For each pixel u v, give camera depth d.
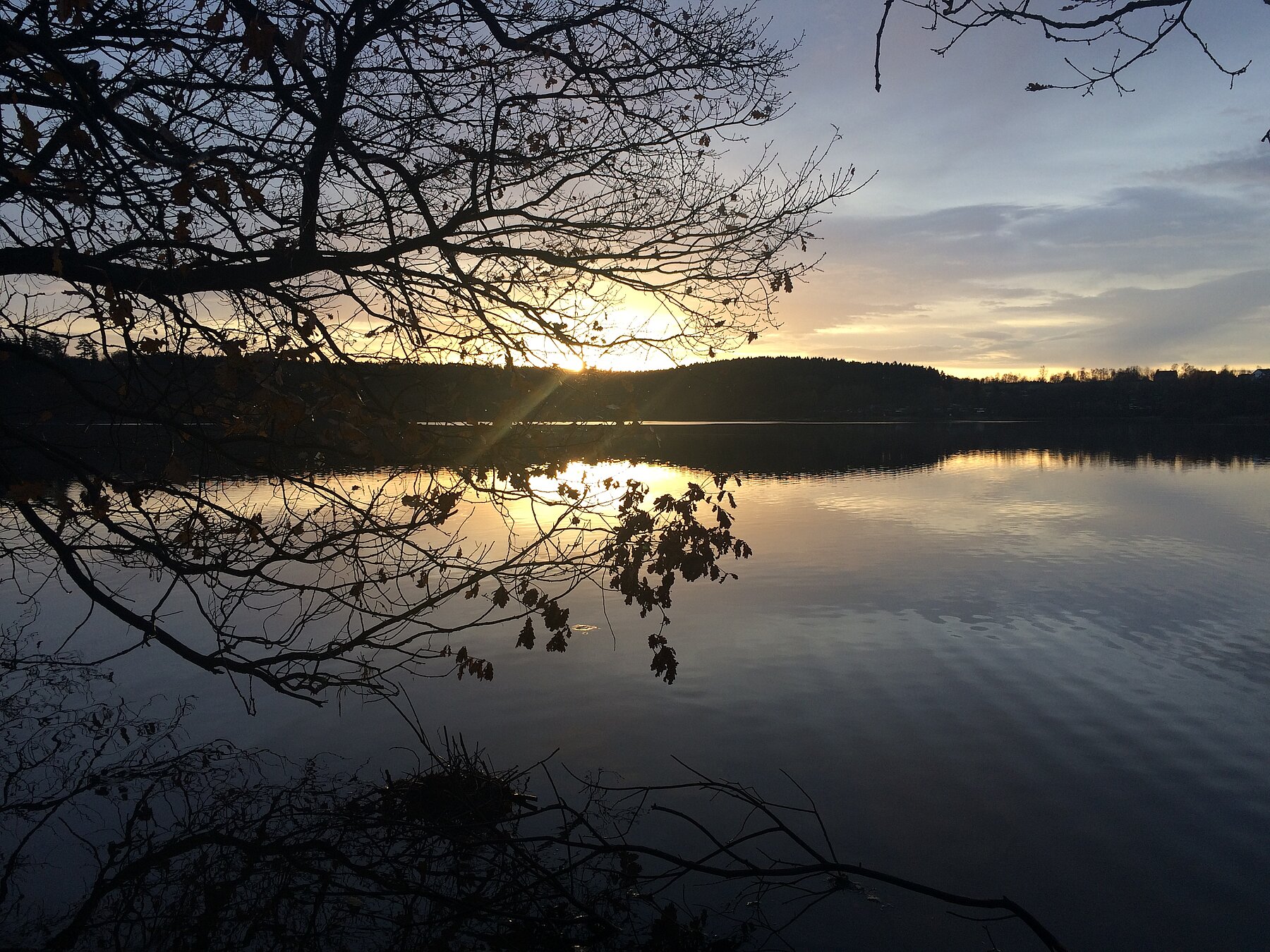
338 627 11.95
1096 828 6.70
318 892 5.82
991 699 9.49
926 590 14.85
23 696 9.50
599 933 5.39
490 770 7.66
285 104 5.03
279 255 5.52
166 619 12.49
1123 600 14.06
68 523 5.19
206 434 5.32
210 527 5.64
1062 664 10.74
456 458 5.82
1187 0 3.76
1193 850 6.37
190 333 5.22
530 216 6.18
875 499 28.31
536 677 10.19
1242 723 8.74
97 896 5.73
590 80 6.26
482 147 6.37
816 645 11.54
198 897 5.76
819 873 6.07
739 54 6.53
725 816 6.93
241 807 7.02
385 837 6.56
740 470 39.91
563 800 7.17
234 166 4.32
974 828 6.69
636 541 6.11
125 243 5.24
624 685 9.91
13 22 4.68
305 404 5.12
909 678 10.20
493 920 5.55
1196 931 5.43
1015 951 5.19
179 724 8.75
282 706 9.27
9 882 5.90
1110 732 8.55
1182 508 26.14
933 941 5.33
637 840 6.57
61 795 7.20
